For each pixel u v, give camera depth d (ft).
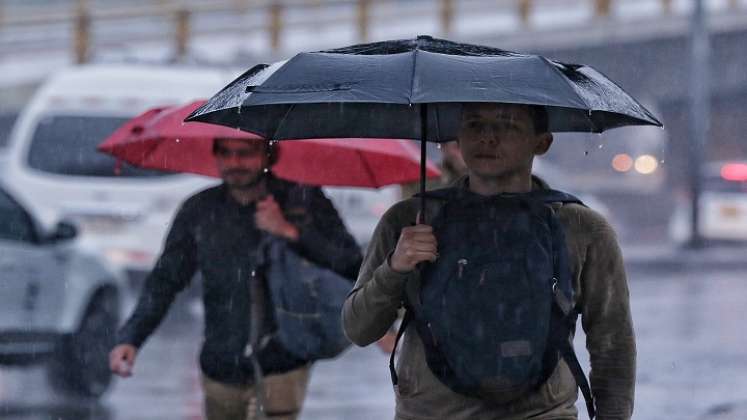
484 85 31.07
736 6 323.16
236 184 48.96
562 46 315.37
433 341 32.17
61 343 86.38
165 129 49.88
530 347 31.55
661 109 347.15
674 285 165.17
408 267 32.30
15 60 323.98
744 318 125.59
